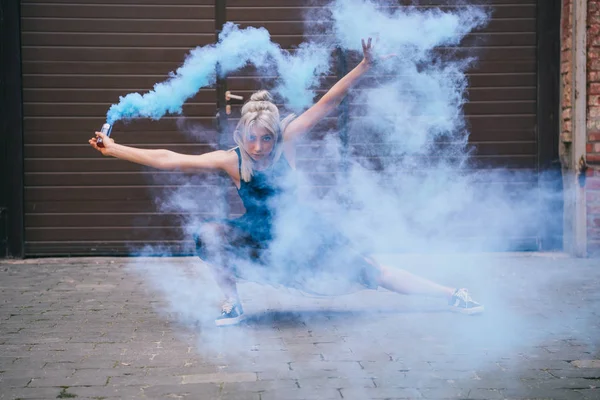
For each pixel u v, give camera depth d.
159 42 6.48
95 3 6.43
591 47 6.29
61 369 3.36
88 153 6.49
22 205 6.46
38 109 6.45
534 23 6.61
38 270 6.02
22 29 6.41
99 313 4.52
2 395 3.00
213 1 6.48
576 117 6.32
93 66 6.46
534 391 3.01
